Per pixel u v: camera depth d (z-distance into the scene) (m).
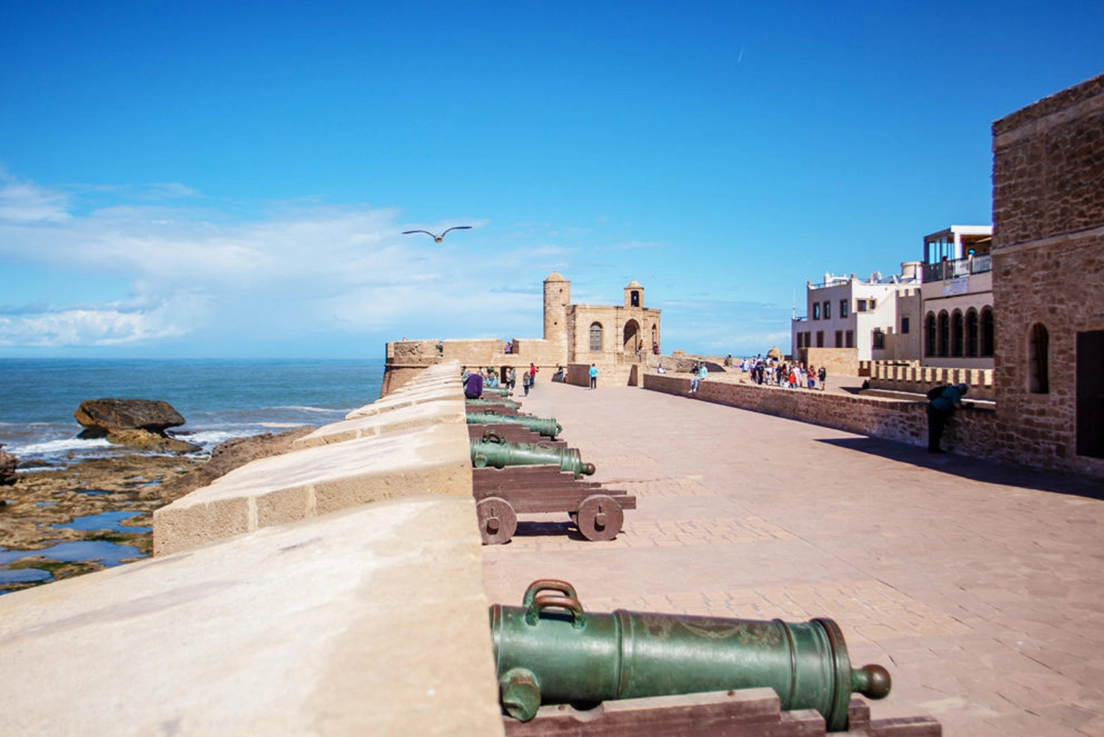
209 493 5.29
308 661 2.04
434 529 3.36
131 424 48.66
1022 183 13.25
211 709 1.86
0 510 23.67
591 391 42.94
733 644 3.27
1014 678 5.19
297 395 110.75
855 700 3.31
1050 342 12.71
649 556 8.30
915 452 15.84
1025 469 13.21
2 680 2.20
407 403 11.45
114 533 20.53
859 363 46.62
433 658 2.01
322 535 3.49
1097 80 11.67
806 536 9.14
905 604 6.67
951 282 40.88
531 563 8.04
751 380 44.38
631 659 3.15
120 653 2.32
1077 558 7.95
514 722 3.03
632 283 76.06
